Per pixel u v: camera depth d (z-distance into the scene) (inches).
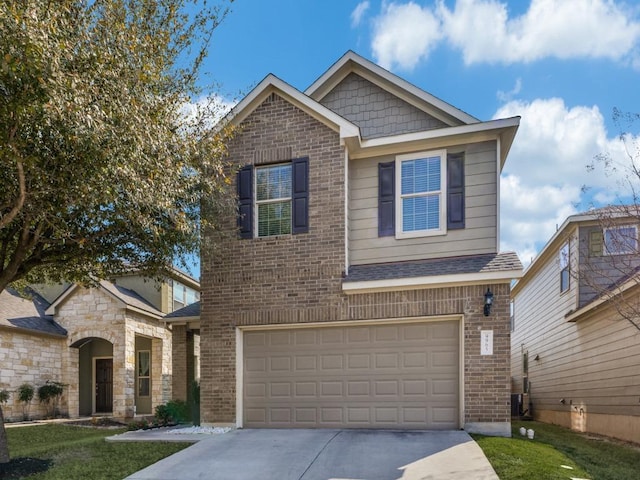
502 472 224.5
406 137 367.6
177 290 778.2
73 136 205.6
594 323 444.1
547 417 593.0
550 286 586.2
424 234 364.2
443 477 221.3
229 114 367.2
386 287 337.1
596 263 446.0
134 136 231.0
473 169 362.0
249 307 367.2
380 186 378.9
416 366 335.0
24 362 582.6
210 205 339.3
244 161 386.9
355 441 291.3
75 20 237.3
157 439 320.8
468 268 326.0
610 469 258.4
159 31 289.4
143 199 247.8
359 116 434.0
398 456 256.5
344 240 357.4
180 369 528.4
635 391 366.3
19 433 446.9
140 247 318.3
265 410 357.7
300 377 355.9
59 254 317.4
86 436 419.8
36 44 181.3
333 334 354.6
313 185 369.4
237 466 252.7
